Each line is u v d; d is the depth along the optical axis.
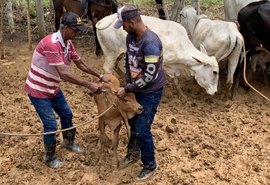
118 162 3.50
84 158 3.62
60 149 3.72
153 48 2.93
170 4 7.72
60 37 3.14
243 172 3.50
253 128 4.14
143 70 3.04
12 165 3.56
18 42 6.22
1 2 5.62
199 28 4.84
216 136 3.96
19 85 4.91
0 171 3.48
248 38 4.78
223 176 3.42
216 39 4.55
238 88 4.97
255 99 4.73
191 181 3.37
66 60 3.21
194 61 4.40
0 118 4.21
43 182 3.38
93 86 3.18
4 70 5.30
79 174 3.44
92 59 5.69
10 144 3.80
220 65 5.15
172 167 3.54
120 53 4.55
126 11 2.91
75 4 5.73
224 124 4.18
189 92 4.85
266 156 3.70
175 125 4.13
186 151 3.72
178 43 4.45
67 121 3.57
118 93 3.09
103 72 5.28
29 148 3.76
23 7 7.25
